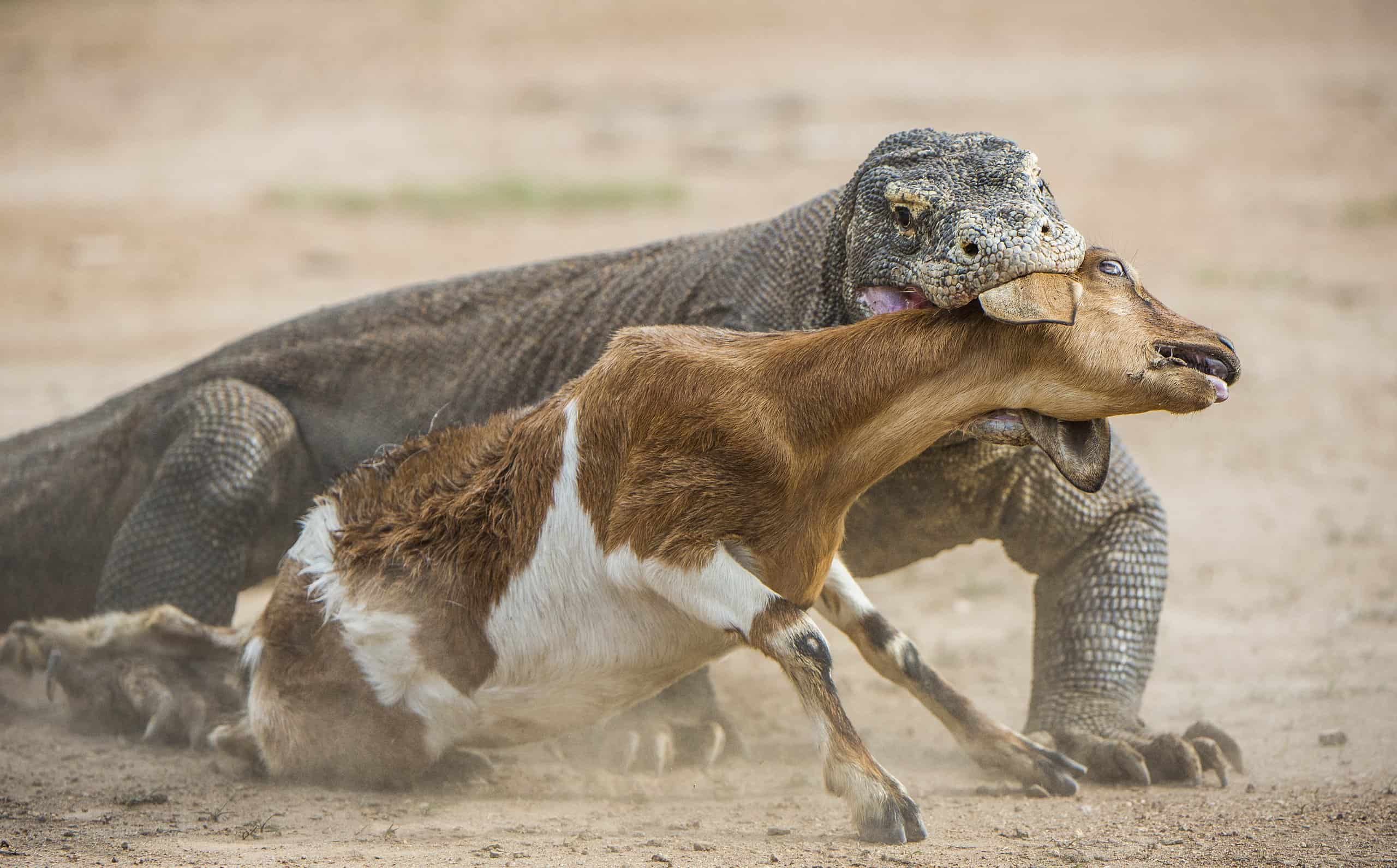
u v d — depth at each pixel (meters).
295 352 31.50
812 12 157.88
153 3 163.50
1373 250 75.75
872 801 19.06
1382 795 21.70
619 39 150.12
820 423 19.03
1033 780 22.23
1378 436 46.47
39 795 22.45
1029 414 18.33
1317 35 145.50
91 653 26.69
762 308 25.62
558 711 21.62
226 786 22.97
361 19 158.50
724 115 119.56
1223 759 23.25
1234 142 106.38
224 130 122.12
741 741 25.41
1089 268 18.64
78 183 103.62
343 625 22.05
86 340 62.22
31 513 32.72
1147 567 25.39
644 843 19.39
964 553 38.47
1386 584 33.69
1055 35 148.38
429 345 30.62
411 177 104.00
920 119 115.06
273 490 30.36
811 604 20.50
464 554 21.45
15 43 149.25
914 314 18.95
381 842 19.69
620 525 19.78
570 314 29.47
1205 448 46.12
